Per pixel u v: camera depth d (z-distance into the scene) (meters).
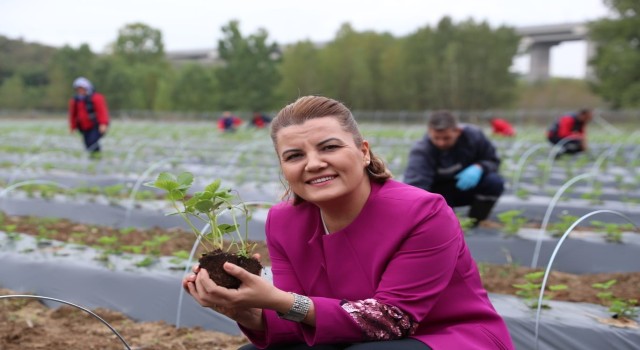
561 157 12.49
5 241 5.65
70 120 12.19
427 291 2.29
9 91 57.16
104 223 7.30
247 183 9.61
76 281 4.70
